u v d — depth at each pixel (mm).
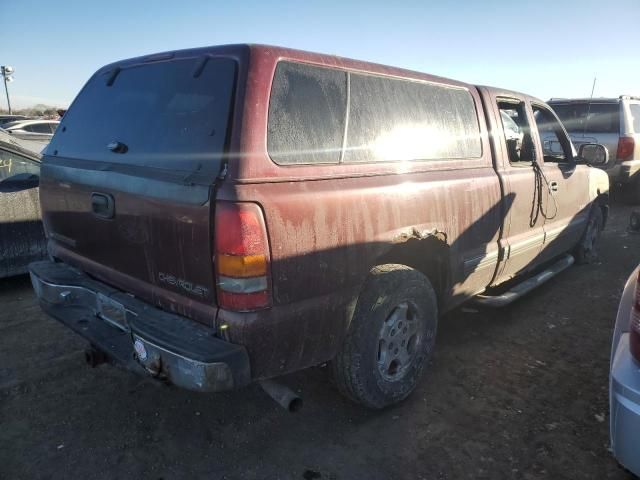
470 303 4168
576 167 5152
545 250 4750
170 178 2350
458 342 4074
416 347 3203
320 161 2521
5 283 5250
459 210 3344
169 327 2363
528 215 4242
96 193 2764
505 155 3945
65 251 3273
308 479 2572
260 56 2377
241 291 2178
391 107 3002
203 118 2381
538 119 4910
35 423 2965
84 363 3646
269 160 2283
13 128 14258
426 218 3062
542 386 3438
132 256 2646
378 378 2953
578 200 5227
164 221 2379
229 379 2189
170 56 2791
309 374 3559
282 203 2266
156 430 2934
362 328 2793
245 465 2666
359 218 2623
